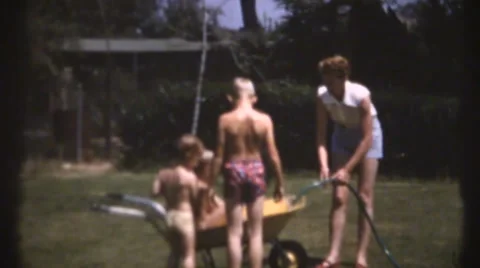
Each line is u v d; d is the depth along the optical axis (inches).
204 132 682.8
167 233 250.4
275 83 698.2
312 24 794.8
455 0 753.0
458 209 428.1
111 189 522.0
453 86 743.7
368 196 285.4
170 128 684.7
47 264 299.0
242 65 734.5
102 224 384.8
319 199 469.7
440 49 769.6
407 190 518.3
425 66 766.5
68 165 669.3
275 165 254.5
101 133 748.0
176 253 249.9
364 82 784.9
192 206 248.8
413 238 349.1
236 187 248.1
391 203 455.5
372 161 284.2
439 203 455.2
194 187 246.7
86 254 317.7
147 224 384.5
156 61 922.7
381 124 616.1
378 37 786.8
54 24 703.1
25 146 617.6
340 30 789.9
